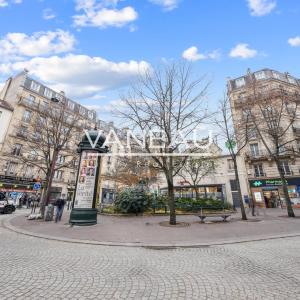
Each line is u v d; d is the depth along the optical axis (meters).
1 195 18.61
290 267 4.66
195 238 8.20
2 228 10.27
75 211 11.23
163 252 6.30
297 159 26.45
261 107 18.94
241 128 17.83
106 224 11.73
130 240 7.85
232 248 6.70
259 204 27.31
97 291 3.53
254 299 3.24
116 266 4.88
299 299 3.21
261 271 4.44
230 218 14.95
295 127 27.03
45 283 3.83
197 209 18.91
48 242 7.55
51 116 16.86
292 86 28.78
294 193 25.80
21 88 32.22
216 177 30.25
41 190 28.98
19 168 29.77
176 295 3.39
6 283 3.78
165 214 16.95
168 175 12.66
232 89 31.02
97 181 12.26
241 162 29.56
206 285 3.76
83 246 7.04
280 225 11.14
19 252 5.92
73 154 20.36
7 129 29.67
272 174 27.44
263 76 30.73
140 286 3.74
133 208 16.64
